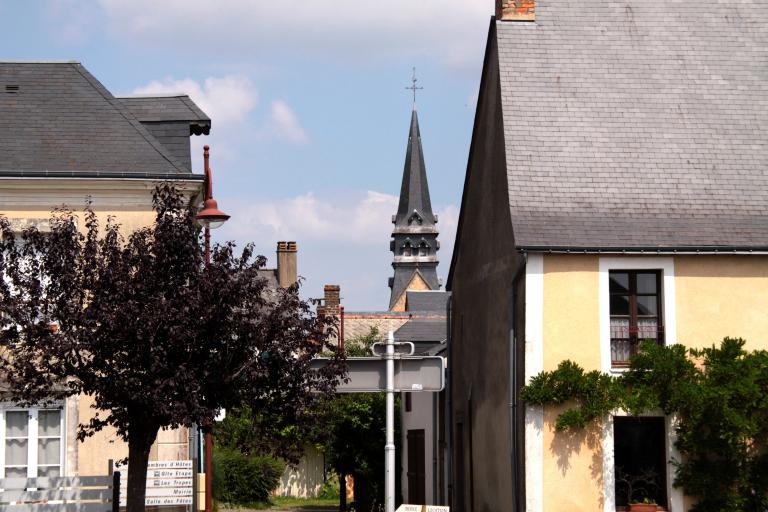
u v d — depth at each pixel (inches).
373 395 2054.6
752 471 1131.9
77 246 941.8
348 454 2044.8
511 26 1371.8
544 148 1277.1
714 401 1118.4
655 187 1250.0
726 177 1264.8
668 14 1400.1
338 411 1971.0
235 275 941.2
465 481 1555.1
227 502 2409.0
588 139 1288.1
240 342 938.1
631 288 1187.3
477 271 1471.5
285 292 975.0
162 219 952.9
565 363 1146.7
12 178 1253.1
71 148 1298.0
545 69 1342.3
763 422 1132.5
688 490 1141.1
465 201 1573.6
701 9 1408.7
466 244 1566.2
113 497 991.0
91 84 1375.5
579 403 1149.7
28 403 943.7
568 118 1304.1
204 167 1278.3
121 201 1283.2
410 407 2085.4
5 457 1214.9
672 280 1179.3
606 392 1135.6
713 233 1198.9
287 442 988.6
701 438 1134.4
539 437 1150.3
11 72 1371.8
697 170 1268.5
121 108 1353.3
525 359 1162.0
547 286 1171.3
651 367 1139.9
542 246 1162.0
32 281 925.8
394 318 3321.9
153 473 1194.0
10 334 916.0
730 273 1186.6
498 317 1314.0
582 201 1232.2
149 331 896.3
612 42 1371.8
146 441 940.0
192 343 924.0
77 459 1227.2
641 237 1187.3
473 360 1494.8
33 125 1318.9
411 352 1026.1
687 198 1242.6
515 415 1198.9
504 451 1264.8
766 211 1235.9
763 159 1284.4
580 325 1167.0
